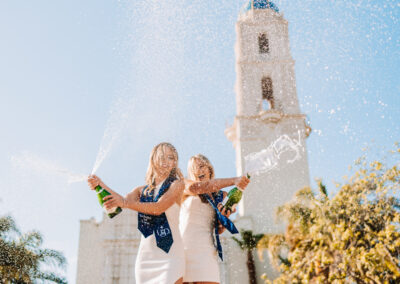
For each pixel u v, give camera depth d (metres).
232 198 2.78
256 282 18.42
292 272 12.70
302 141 21.48
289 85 23.39
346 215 10.43
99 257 20.52
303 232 14.42
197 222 2.74
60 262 12.19
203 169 2.99
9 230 11.78
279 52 24.19
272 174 20.88
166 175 2.46
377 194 9.56
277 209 16.02
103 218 21.19
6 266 11.68
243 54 24.25
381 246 9.09
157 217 2.37
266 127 22.17
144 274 2.29
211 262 2.65
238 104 23.20
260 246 18.09
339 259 10.65
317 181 11.91
